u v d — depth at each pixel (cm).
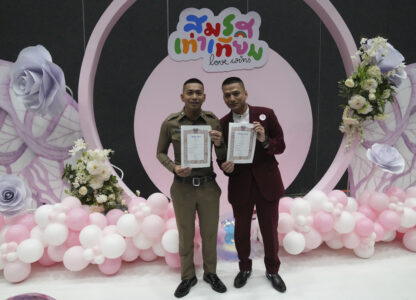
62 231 210
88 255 206
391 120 282
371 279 219
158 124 286
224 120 195
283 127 299
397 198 254
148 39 377
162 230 221
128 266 238
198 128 186
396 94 279
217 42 276
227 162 185
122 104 387
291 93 296
